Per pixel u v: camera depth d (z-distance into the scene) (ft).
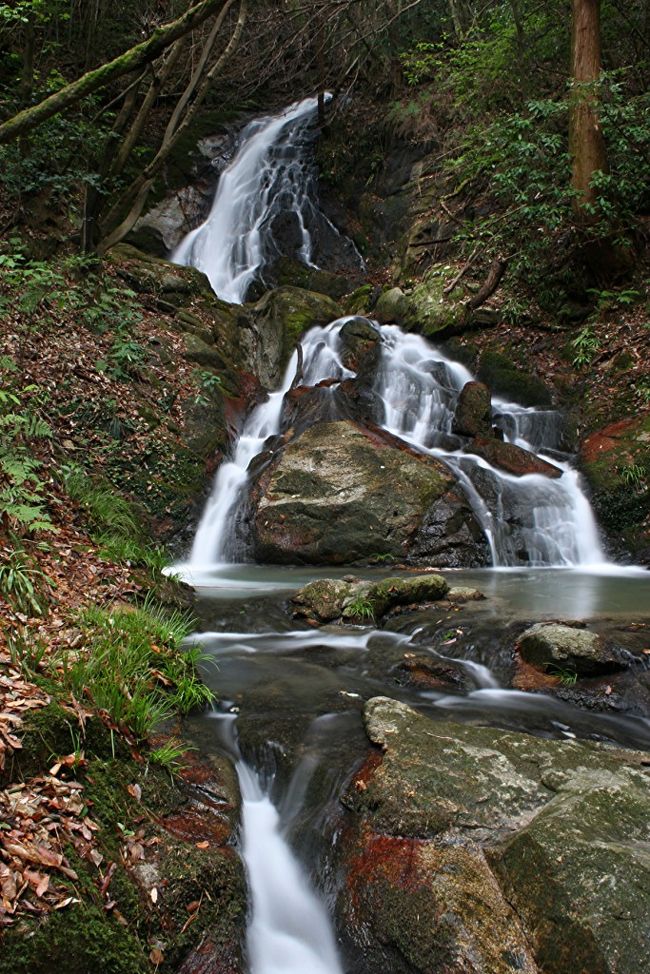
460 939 8.98
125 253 45.68
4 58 47.47
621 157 39.70
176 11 57.21
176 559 29.66
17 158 37.68
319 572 28.25
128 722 11.75
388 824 10.72
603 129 38.81
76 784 10.07
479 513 30.89
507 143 41.57
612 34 45.80
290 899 10.82
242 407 39.45
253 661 17.56
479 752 12.01
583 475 33.12
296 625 20.39
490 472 32.63
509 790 11.07
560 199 39.93
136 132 39.60
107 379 32.45
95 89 16.12
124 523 23.81
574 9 38.83
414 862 10.07
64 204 42.37
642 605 21.30
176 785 11.46
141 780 11.02
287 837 11.58
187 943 9.29
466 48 51.26
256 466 33.88
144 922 9.10
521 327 42.63
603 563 30.68
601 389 37.11
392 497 29.96
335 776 12.03
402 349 42.80
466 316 43.60
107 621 14.92
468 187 50.44
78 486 23.18
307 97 70.28
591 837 9.62
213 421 35.37
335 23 60.34
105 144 39.52
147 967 8.73
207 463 33.42
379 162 59.47
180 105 39.47
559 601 21.89
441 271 46.85
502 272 44.14
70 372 30.99
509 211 43.39
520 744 12.33
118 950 8.55
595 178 38.04
